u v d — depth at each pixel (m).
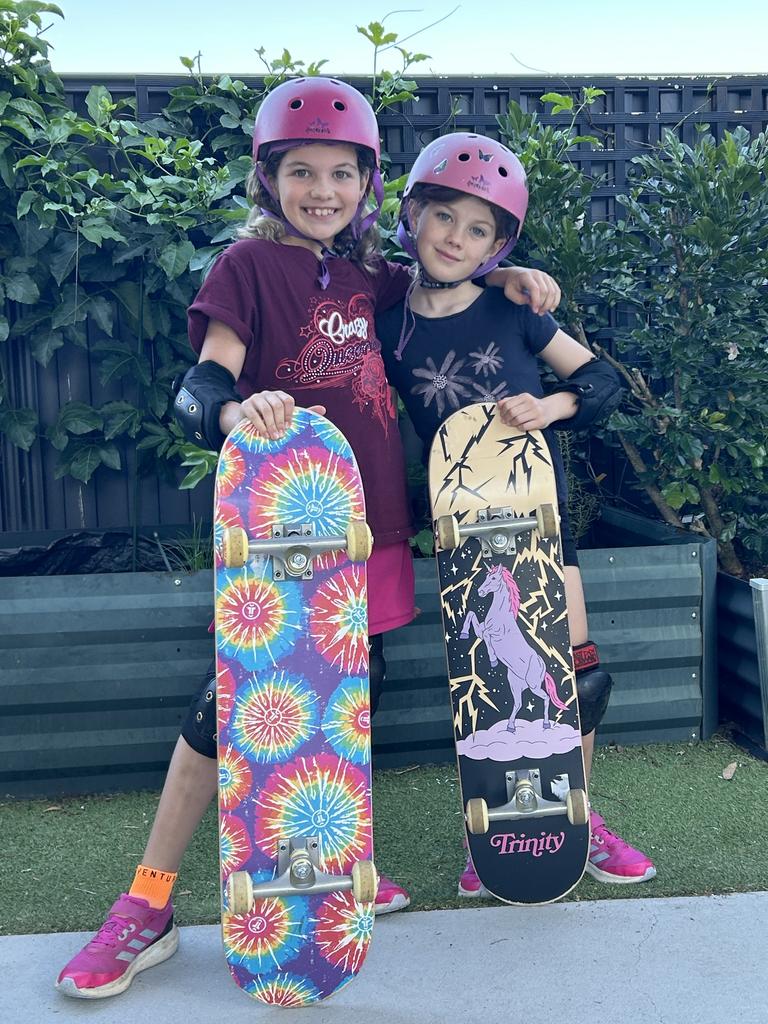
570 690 1.88
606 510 3.41
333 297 1.84
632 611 2.69
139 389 3.33
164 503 3.44
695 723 2.76
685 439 2.92
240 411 1.66
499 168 1.85
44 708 2.44
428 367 1.95
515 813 1.78
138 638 2.46
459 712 1.84
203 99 3.16
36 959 1.76
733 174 2.81
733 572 3.21
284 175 1.77
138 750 2.49
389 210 2.95
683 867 2.06
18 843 2.23
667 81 3.37
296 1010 1.61
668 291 2.94
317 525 1.67
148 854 1.77
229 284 1.77
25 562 2.97
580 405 1.92
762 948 1.75
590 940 1.78
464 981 1.67
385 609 1.88
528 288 1.90
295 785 1.62
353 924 1.60
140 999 1.65
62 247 3.07
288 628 1.63
